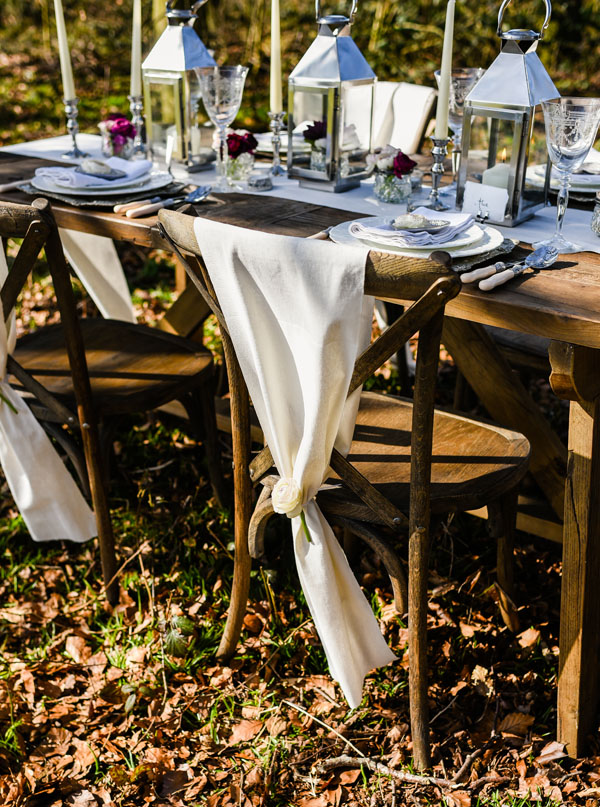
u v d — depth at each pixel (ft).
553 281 4.85
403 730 5.68
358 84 6.73
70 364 6.12
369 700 5.93
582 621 5.04
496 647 6.29
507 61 5.73
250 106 22.72
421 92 9.14
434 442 5.83
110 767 5.50
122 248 14.83
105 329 7.85
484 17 22.04
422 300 4.01
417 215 5.29
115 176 6.75
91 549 7.57
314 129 6.83
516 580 7.00
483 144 5.90
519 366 7.49
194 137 7.63
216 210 6.31
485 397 6.74
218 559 7.30
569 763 5.44
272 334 4.57
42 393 6.31
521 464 5.48
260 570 7.06
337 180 6.89
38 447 6.31
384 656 5.30
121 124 7.64
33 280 13.71
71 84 7.82
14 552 7.55
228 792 5.30
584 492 4.80
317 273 4.12
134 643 6.51
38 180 6.85
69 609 6.91
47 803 5.29
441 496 5.11
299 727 5.74
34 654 6.45
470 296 4.66
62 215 6.37
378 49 22.72
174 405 8.81
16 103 24.02
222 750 5.61
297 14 24.56
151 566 7.30
